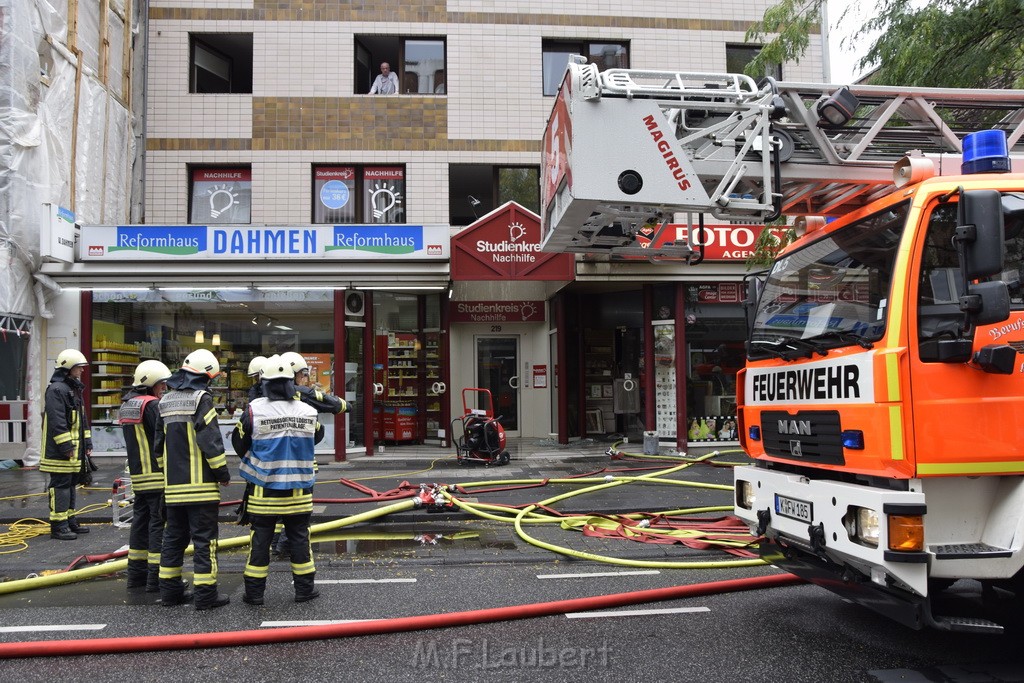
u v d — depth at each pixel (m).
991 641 4.38
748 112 4.50
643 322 13.79
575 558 6.47
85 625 4.80
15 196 11.28
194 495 5.10
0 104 11.12
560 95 4.69
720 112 4.62
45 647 4.22
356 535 7.50
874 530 3.59
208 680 3.90
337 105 14.64
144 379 5.90
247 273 12.11
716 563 5.94
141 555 5.74
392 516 8.09
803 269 4.71
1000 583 3.89
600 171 4.33
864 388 3.77
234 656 4.23
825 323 4.29
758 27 9.52
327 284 12.38
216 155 14.46
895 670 3.94
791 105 4.69
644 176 4.37
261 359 6.33
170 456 5.13
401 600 5.32
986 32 8.20
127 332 12.91
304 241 12.09
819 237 4.60
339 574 6.08
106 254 11.88
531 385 15.52
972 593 5.22
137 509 5.73
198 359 5.35
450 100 14.85
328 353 13.02
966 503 3.61
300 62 14.62
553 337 15.31
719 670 3.96
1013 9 7.70
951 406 3.56
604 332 15.57
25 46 11.40
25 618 4.97
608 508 8.28
